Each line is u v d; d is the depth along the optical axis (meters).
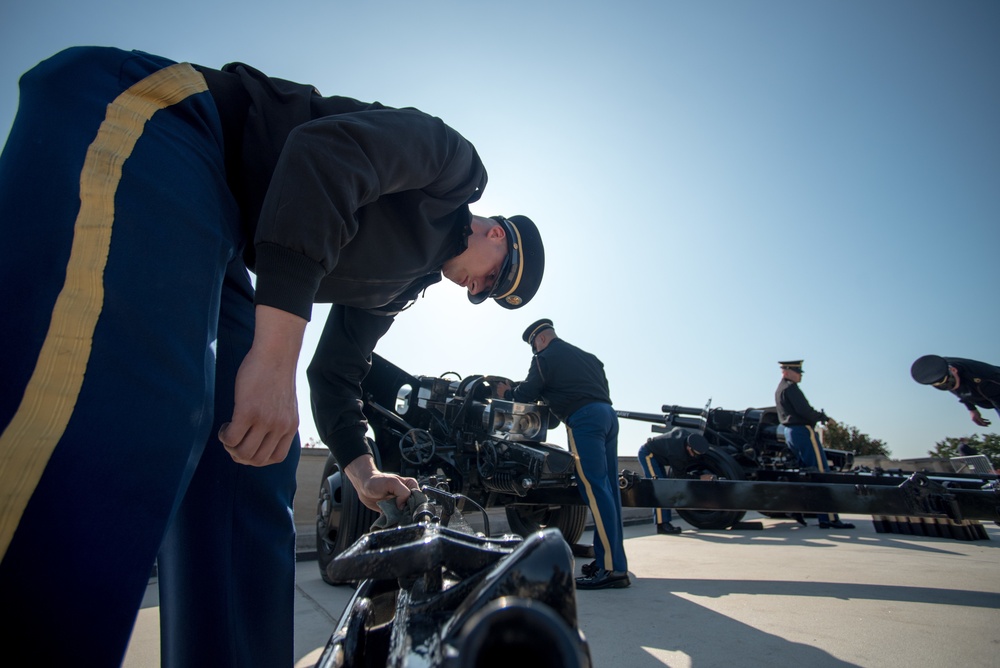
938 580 3.14
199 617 1.12
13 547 0.62
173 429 0.77
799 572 3.50
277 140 1.16
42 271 0.73
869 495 3.36
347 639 0.63
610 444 3.73
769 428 7.89
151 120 0.91
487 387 4.62
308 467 5.67
